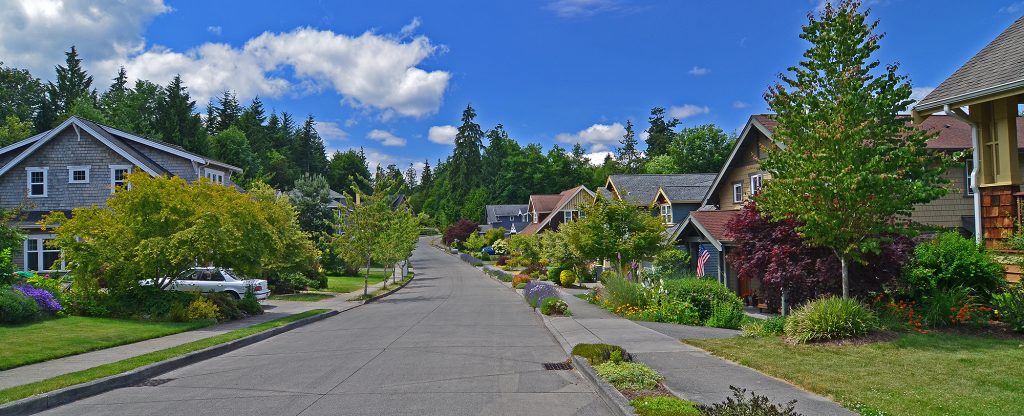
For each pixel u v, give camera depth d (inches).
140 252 720.3
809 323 439.2
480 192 4288.9
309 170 4817.9
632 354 434.6
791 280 558.3
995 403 271.1
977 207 551.2
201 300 757.3
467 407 318.7
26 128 2255.2
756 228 614.5
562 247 1540.4
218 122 4269.2
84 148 1316.4
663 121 4254.4
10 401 321.1
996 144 540.1
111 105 3312.0
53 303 691.4
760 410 240.5
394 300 1203.2
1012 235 508.1
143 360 452.4
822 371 347.6
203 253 749.3
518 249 2496.3
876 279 511.5
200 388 380.2
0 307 609.6
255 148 3722.9
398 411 311.3
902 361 359.3
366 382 387.2
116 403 343.0
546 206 3041.3
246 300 866.8
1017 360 346.9
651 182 1621.6
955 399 280.1
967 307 457.7
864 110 438.3
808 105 463.5
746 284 935.0
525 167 4247.0
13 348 482.6
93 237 760.3
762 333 492.7
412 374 412.2
